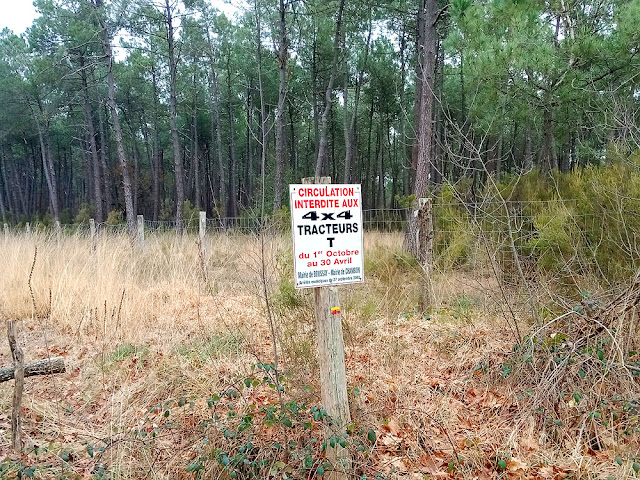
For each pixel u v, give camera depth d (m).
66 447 3.20
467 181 9.21
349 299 5.34
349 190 2.78
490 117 9.16
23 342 5.27
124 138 34.94
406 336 4.96
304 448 2.94
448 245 6.56
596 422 3.15
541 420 3.31
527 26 8.46
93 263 7.32
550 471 2.89
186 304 6.43
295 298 4.61
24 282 6.45
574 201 5.78
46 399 3.94
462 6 8.81
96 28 15.64
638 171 4.83
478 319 5.09
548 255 5.20
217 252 8.80
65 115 34.16
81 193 43.66
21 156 39.41
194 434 3.19
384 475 2.87
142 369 4.39
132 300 6.05
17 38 26.56
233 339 4.90
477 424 3.46
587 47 7.93
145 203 35.62
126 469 2.95
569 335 3.65
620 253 4.68
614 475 2.75
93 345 4.99
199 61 26.05
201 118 31.70
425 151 9.35
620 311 3.51
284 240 5.30
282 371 3.85
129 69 25.33
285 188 21.39
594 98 8.38
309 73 24.20
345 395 2.86
